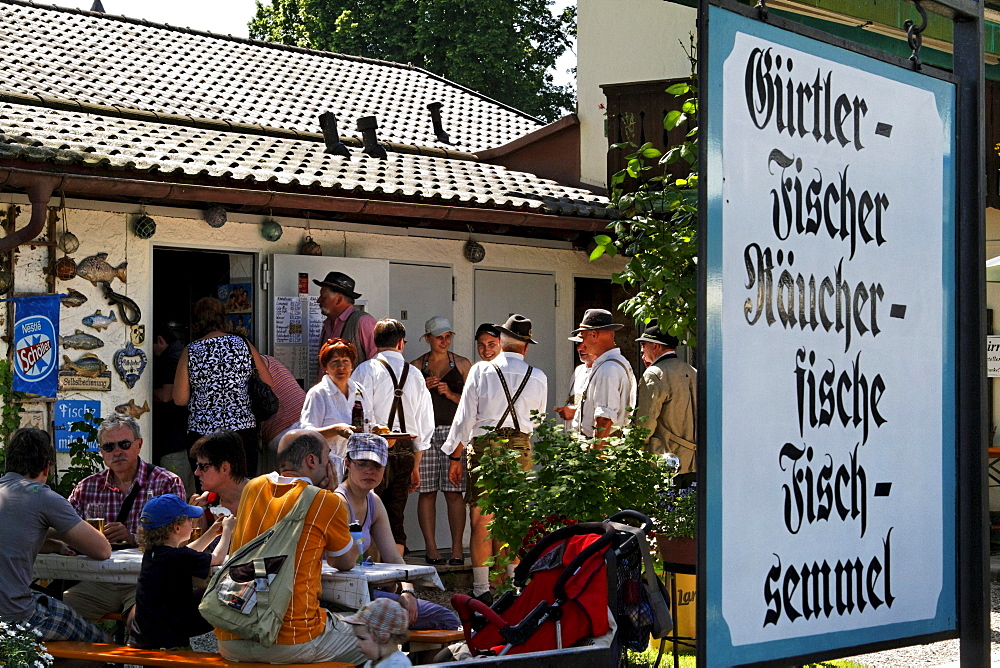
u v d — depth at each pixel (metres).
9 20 14.23
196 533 6.94
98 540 6.29
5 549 5.99
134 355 9.79
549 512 6.82
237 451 7.04
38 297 9.05
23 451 6.28
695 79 7.98
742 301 4.32
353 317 10.22
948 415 5.07
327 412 8.80
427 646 6.28
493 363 9.29
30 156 8.43
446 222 11.43
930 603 4.97
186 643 5.99
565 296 12.46
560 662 5.11
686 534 6.79
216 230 10.23
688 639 6.84
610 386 8.77
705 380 4.18
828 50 4.64
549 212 11.19
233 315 10.59
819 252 4.59
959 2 5.05
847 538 4.66
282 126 12.81
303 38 31.42
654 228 7.55
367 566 6.50
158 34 15.48
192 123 11.86
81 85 12.38
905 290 4.91
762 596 4.36
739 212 4.32
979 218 5.12
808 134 4.56
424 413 9.42
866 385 4.75
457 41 29.52
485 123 15.92
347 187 9.94
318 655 5.58
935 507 5.00
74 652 5.86
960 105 5.16
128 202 9.78
